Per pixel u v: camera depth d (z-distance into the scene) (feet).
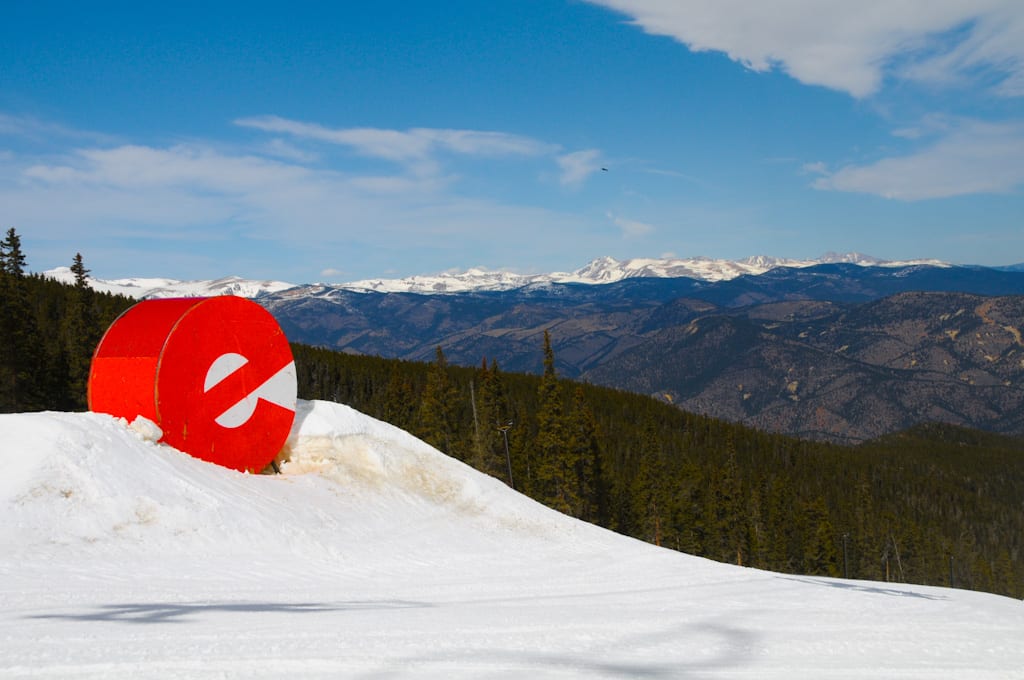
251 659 30.35
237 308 90.84
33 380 178.40
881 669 37.70
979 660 41.04
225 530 67.00
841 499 445.78
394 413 257.75
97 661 28.45
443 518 97.96
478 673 31.14
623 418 513.45
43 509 57.67
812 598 63.36
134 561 55.62
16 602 39.37
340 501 90.38
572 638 40.73
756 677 34.50
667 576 82.17
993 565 427.33
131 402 81.05
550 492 216.33
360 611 45.78
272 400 96.22
